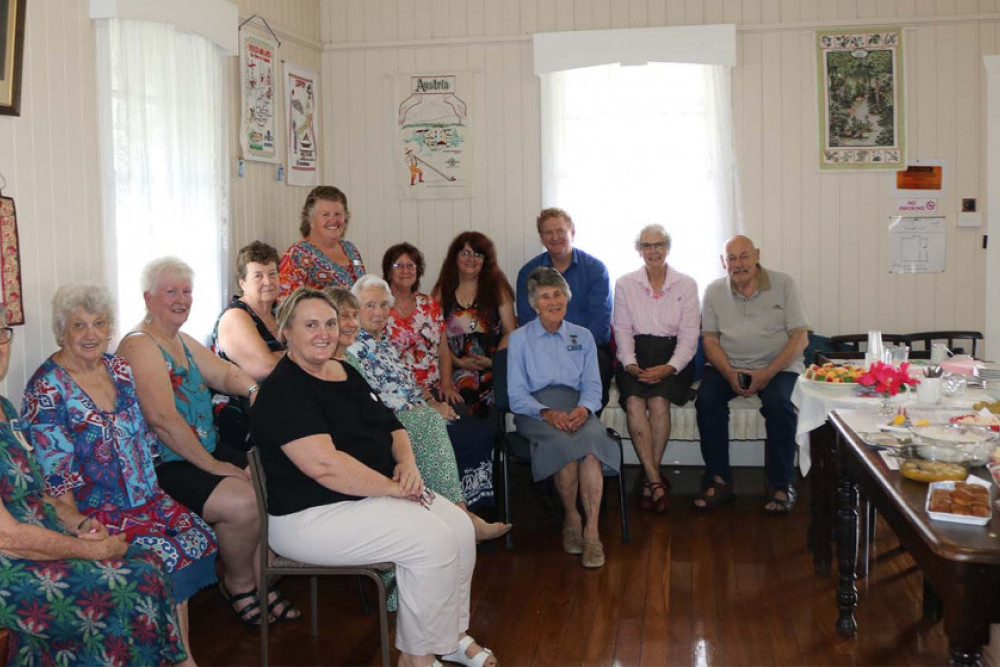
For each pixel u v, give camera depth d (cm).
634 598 362
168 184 397
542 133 553
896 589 368
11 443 263
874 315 545
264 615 290
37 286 330
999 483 243
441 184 568
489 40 556
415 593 283
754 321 477
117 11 352
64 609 246
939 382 342
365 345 380
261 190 495
